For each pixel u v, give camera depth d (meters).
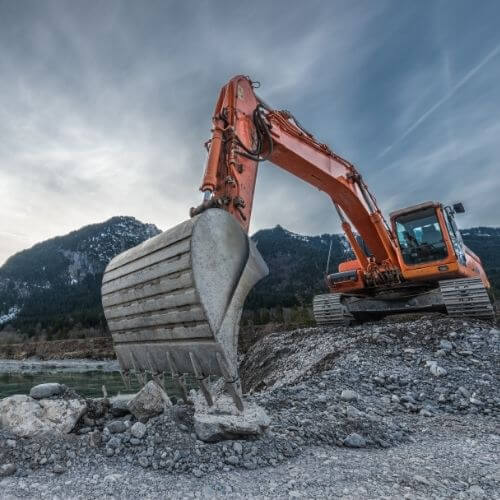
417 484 3.12
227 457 3.57
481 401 6.30
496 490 3.01
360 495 2.89
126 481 3.17
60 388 4.60
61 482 3.18
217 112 6.69
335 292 13.41
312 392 6.55
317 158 9.06
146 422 4.27
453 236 11.77
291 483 3.12
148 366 3.92
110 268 4.43
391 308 12.37
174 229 3.54
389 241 11.77
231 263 3.51
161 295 3.54
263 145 7.39
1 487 3.08
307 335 12.18
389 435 4.62
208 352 3.25
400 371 7.62
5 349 68.44
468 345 8.64
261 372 11.38
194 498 2.87
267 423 4.14
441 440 4.62
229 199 5.18
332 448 4.17
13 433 3.89
